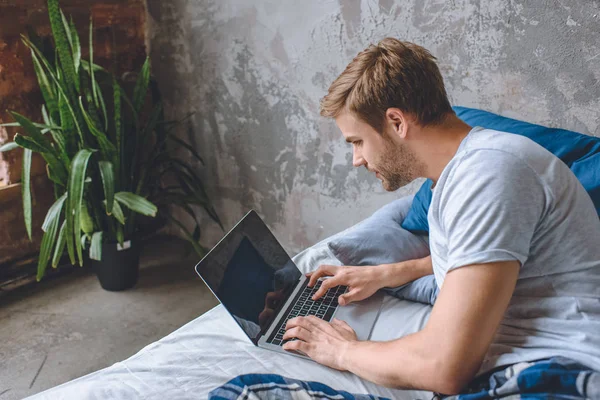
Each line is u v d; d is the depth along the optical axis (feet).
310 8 7.21
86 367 6.49
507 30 5.94
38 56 7.73
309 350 3.84
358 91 3.44
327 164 7.82
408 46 3.52
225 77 8.42
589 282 3.13
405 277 4.60
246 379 3.54
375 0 6.66
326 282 4.58
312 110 7.69
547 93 5.92
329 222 8.11
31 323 7.39
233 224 9.23
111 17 8.69
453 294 2.94
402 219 5.66
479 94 6.34
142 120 9.31
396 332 4.14
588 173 4.46
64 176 7.41
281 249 4.97
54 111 7.32
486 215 2.93
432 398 3.39
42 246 7.02
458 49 6.31
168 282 8.48
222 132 8.79
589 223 3.19
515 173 3.00
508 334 3.28
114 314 7.61
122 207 7.72
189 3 8.41
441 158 3.49
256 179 8.66
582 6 5.45
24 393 6.06
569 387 2.85
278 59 7.75
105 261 7.97
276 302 4.51
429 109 3.36
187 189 8.69
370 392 3.53
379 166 3.66
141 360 3.88
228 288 4.12
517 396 2.93
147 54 9.29
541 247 3.14
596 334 3.02
